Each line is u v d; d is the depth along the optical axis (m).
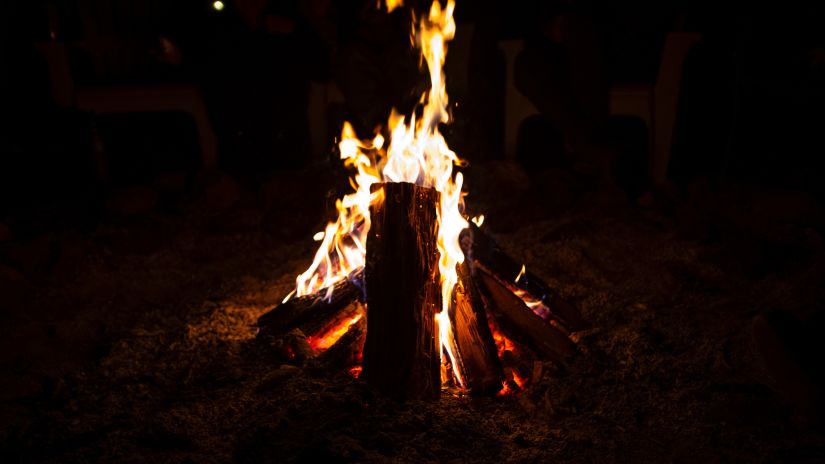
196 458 1.87
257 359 2.39
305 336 2.45
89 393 2.26
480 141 4.42
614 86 4.06
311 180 4.24
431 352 2.12
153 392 2.25
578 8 4.03
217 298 3.02
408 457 1.82
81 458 1.90
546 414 2.07
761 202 3.56
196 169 4.60
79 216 3.92
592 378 2.24
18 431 2.06
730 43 4.44
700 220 3.52
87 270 3.36
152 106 4.25
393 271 2.12
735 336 2.52
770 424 1.97
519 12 4.29
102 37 4.27
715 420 2.02
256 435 1.93
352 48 3.94
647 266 3.17
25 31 4.83
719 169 4.37
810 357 1.92
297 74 4.31
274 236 3.74
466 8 4.20
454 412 2.03
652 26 4.07
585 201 3.90
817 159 4.04
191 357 2.45
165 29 4.41
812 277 2.88
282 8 4.49
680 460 1.85
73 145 4.18
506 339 2.44
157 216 3.98
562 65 4.13
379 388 2.07
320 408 2.00
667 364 2.33
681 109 4.41
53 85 4.18
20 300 3.01
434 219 2.18
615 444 1.92
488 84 4.35
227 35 4.20
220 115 4.26
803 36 4.38
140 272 3.35
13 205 3.97
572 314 2.55
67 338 2.66
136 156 5.07
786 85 4.18
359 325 2.34
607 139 4.00
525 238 3.56
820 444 1.85
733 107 4.20
